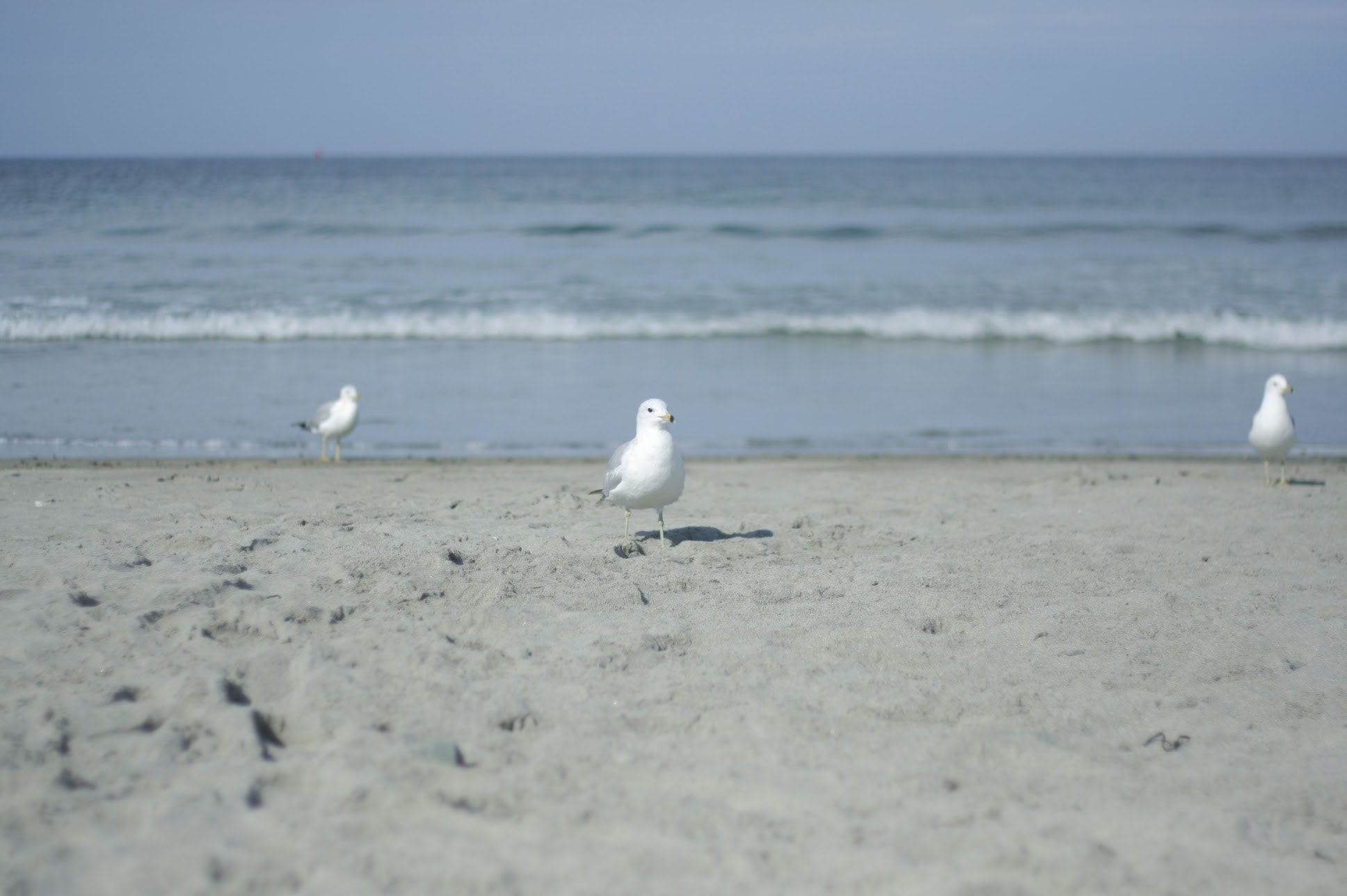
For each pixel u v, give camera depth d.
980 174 87.12
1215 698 4.25
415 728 3.69
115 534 6.33
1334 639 4.94
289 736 3.72
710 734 3.79
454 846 2.90
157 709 3.73
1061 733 3.88
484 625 4.84
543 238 30.30
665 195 49.06
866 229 32.31
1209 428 12.27
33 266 21.19
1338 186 64.56
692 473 9.76
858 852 2.96
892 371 15.34
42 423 11.22
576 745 3.62
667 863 2.87
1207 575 6.01
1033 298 20.64
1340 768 3.61
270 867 2.75
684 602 5.32
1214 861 2.93
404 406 12.68
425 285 20.97
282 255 24.50
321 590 5.19
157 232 27.45
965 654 4.69
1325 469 10.14
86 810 3.03
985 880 2.77
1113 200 48.91
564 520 7.35
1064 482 9.18
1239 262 26.09
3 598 4.87
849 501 8.28
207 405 12.31
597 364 15.38
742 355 16.34
